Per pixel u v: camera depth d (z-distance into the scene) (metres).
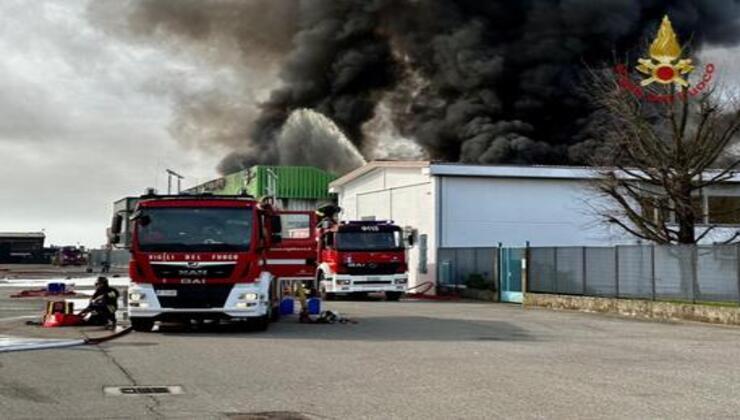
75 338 14.20
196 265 15.37
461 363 11.25
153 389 9.03
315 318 18.73
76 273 60.03
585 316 22.28
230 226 15.72
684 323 19.92
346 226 30.27
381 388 9.06
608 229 33.62
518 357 12.06
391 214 39.72
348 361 11.43
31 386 9.22
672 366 11.18
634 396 8.57
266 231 16.81
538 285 27.34
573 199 35.81
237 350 12.81
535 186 35.81
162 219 15.69
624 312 22.58
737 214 33.88
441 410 7.75
